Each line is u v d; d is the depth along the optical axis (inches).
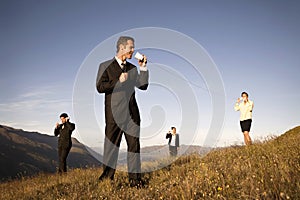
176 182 219.8
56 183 330.6
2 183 491.8
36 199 260.4
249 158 265.3
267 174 186.7
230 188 178.5
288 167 193.0
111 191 225.0
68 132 485.4
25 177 493.0
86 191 233.6
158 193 200.4
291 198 142.6
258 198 147.6
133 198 201.5
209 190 182.9
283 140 415.5
